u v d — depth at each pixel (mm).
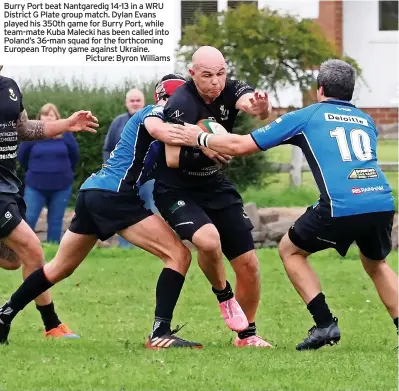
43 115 39281
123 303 28609
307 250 20500
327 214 19828
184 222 20375
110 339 22641
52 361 19125
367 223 19922
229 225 21250
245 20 56938
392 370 18281
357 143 20078
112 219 20469
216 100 20406
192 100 20266
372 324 25094
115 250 38625
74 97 49906
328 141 19906
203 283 31609
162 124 20016
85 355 19812
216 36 57031
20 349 20625
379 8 75188
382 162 53719
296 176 50750
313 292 20438
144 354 19766
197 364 18688
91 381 17344
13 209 21469
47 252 36969
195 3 65938
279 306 28094
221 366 18531
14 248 21641
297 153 50781
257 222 42125
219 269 20672
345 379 17531
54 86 51406
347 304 28469
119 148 20625
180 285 20594
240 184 49812
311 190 49531
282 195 48344
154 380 17359
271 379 17500
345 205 19719
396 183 50688
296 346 21000
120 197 20438
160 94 21375
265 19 57156
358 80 70625
